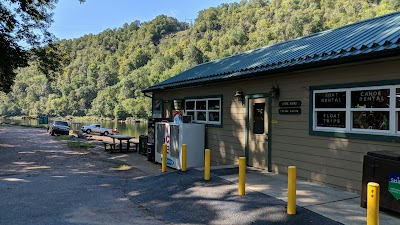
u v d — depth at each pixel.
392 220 4.66
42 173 9.63
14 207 5.84
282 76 8.33
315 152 7.37
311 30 71.88
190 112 12.74
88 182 8.34
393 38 5.74
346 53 6.13
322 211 5.11
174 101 13.93
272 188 6.70
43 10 16.84
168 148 11.18
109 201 6.41
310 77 7.54
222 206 5.66
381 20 8.48
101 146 18.67
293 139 7.98
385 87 5.96
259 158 9.16
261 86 9.05
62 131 27.98
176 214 5.50
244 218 5.05
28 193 6.98
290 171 5.04
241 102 9.87
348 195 6.21
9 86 24.22
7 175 9.16
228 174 8.07
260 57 10.70
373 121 6.20
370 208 3.83
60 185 7.91
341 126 6.83
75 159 12.89
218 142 10.84
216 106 11.11
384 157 4.93
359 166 6.41
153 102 15.88
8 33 15.54
